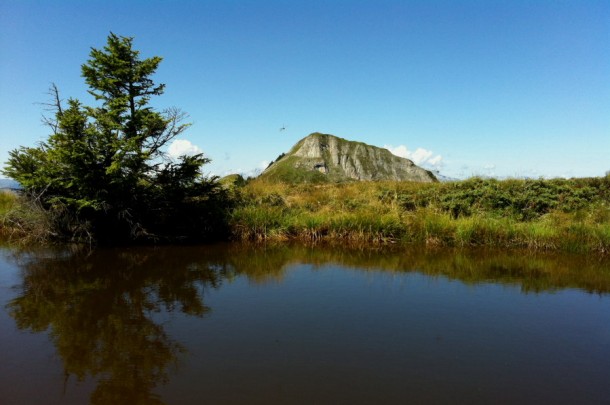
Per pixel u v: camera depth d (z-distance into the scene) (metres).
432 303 6.13
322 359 4.23
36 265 8.39
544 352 4.49
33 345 4.54
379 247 10.66
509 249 10.25
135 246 10.59
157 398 3.48
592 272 8.03
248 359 4.21
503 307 5.96
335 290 6.79
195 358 4.22
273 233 11.64
